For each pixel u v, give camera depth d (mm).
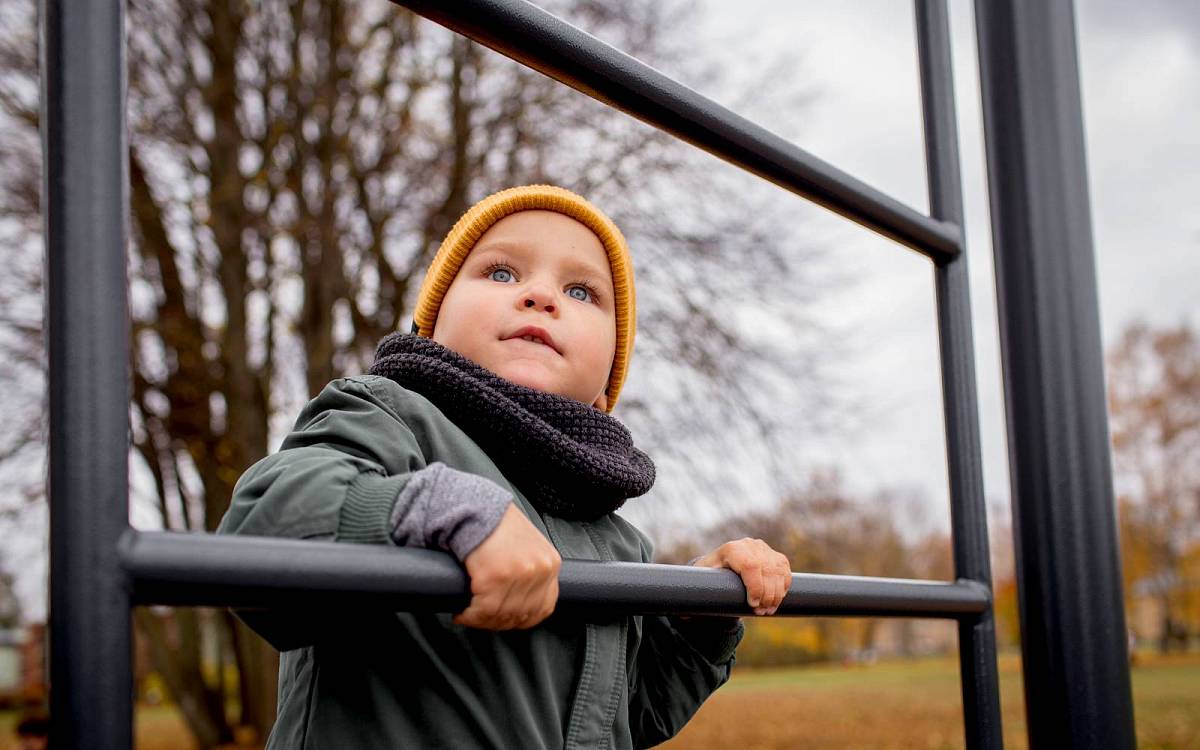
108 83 527
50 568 499
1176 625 17594
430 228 6805
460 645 832
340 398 894
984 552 1057
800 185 909
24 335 6473
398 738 804
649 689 1101
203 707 8039
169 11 6652
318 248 6773
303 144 6828
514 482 948
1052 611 1047
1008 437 1113
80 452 499
